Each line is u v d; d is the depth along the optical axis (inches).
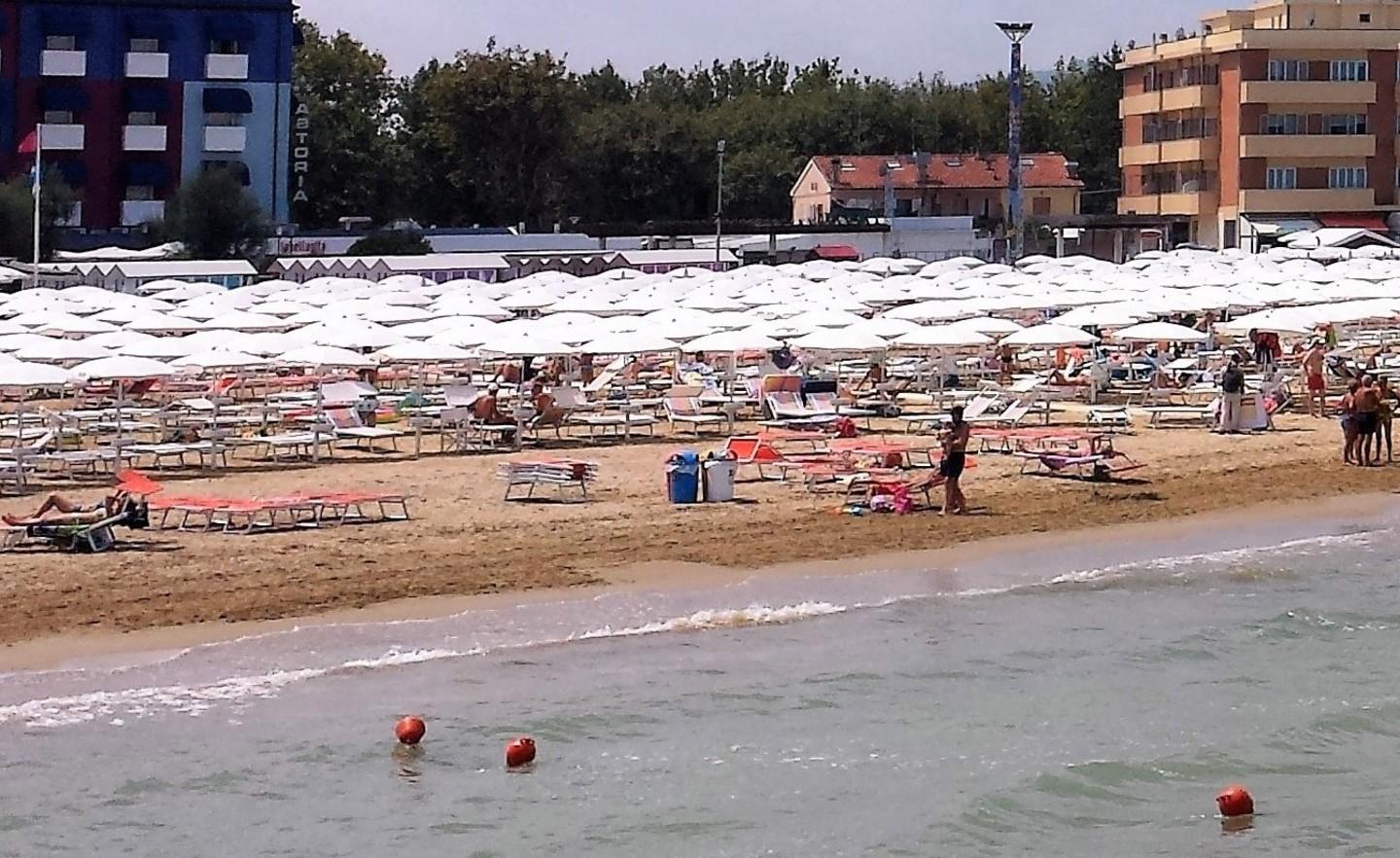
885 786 807.7
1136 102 4628.4
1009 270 2778.1
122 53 3558.1
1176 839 767.1
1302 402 2006.6
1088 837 765.9
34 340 1643.7
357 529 1210.0
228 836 721.6
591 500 1336.1
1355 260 3036.4
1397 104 4308.6
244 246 3294.8
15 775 767.1
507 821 749.9
